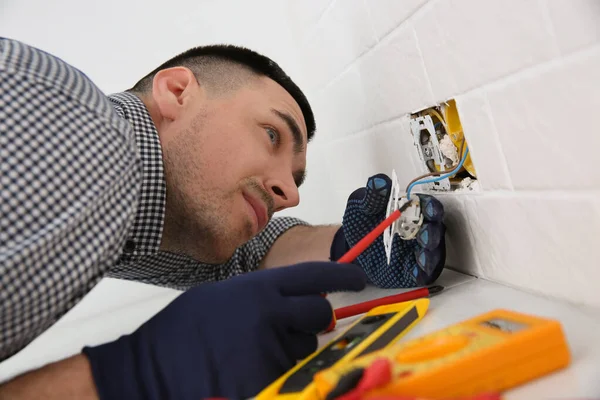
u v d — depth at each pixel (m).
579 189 0.62
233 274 1.26
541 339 0.45
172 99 0.96
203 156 0.93
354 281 0.69
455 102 0.84
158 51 1.63
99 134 0.68
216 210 0.94
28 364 1.27
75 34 1.60
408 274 0.92
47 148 0.64
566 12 0.57
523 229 0.74
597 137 0.58
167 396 0.58
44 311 0.61
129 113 0.87
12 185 0.61
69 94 0.69
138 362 0.60
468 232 0.89
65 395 0.57
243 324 0.59
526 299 0.74
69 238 0.62
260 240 1.36
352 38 1.16
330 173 1.57
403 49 0.94
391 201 0.89
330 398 0.42
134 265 1.06
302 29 1.52
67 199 0.63
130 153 0.72
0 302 0.57
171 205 0.94
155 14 1.63
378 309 0.74
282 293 0.64
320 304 0.64
